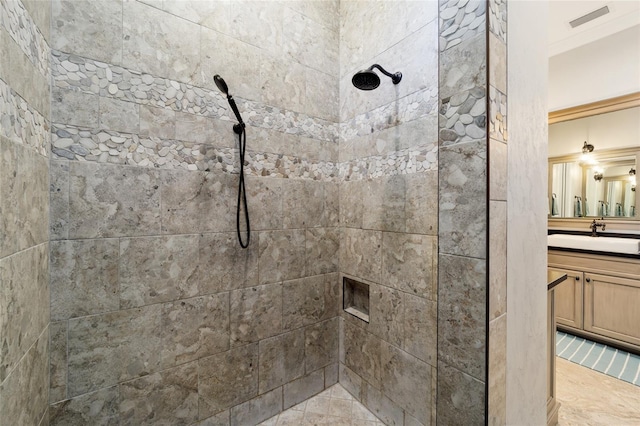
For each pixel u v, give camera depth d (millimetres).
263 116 1450
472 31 888
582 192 2727
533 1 1103
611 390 1761
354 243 1648
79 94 1012
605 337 2277
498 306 892
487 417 854
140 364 1143
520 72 1013
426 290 1256
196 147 1258
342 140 1730
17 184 743
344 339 1723
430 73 1243
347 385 1695
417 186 1301
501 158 907
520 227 1015
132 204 1117
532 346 1100
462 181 920
